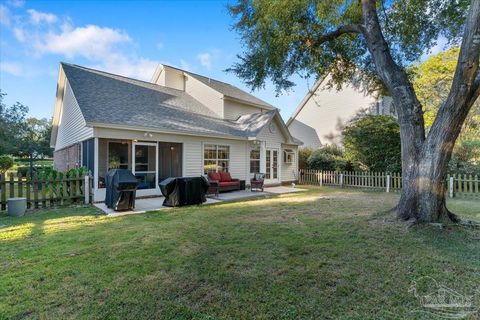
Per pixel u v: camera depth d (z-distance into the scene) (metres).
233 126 15.27
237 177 14.04
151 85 15.56
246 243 4.55
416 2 7.36
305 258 3.85
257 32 7.56
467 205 8.52
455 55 15.78
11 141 25.80
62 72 13.59
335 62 9.05
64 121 15.41
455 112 5.10
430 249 4.14
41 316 2.49
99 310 2.58
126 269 3.50
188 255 4.00
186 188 8.80
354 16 7.73
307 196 11.17
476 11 4.64
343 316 2.48
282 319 2.44
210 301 2.74
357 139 15.67
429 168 5.37
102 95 11.34
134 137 10.12
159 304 2.68
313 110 21.89
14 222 6.29
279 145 16.06
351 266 3.56
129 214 7.29
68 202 8.79
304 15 7.49
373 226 5.44
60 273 3.38
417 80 16.41
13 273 3.38
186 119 12.91
